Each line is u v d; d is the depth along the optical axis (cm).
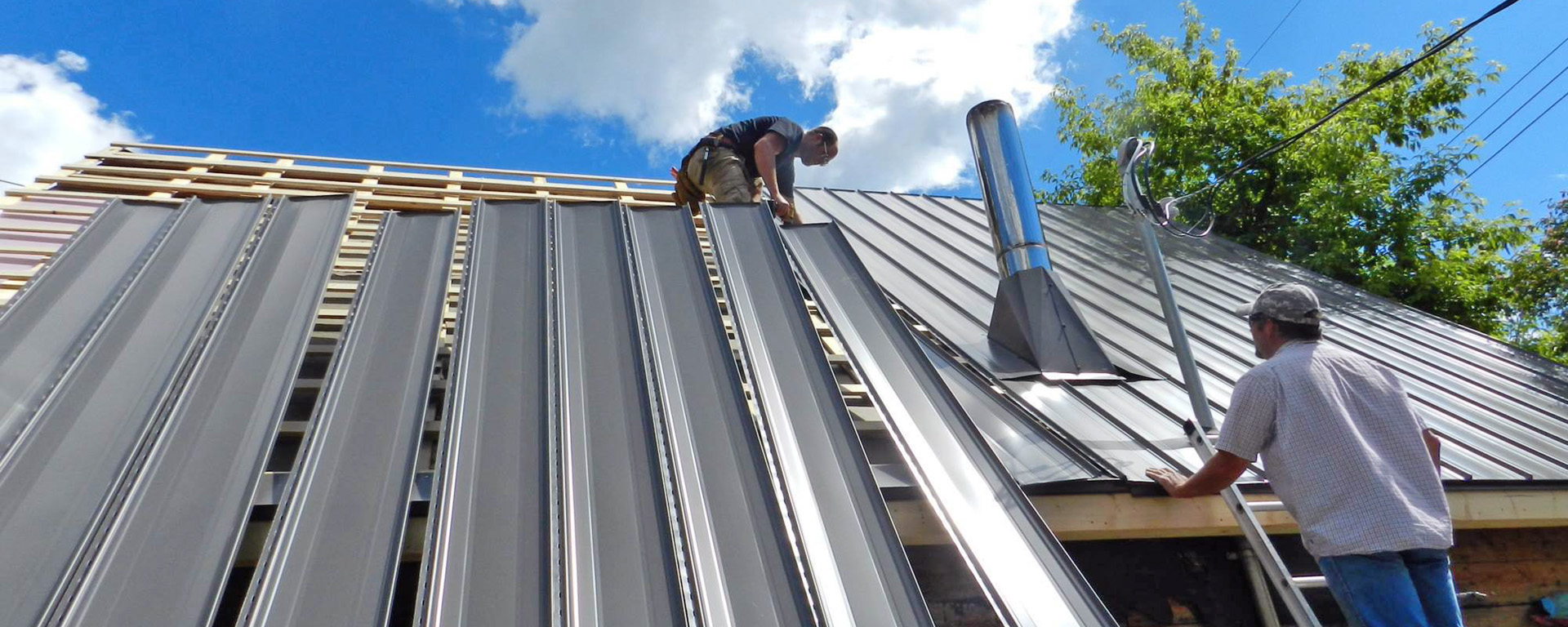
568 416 282
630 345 332
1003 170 456
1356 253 1606
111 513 222
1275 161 1756
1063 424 358
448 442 262
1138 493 310
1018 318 418
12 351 283
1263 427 266
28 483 229
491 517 233
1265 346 295
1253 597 357
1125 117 1994
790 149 586
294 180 675
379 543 223
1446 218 1612
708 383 312
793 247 452
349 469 250
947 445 295
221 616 252
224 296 341
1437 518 246
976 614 317
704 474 261
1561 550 414
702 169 577
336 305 416
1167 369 462
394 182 714
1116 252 746
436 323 334
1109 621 227
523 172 763
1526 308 1570
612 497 246
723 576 223
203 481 238
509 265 391
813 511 251
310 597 205
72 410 262
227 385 283
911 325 471
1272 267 779
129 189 575
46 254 416
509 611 205
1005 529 256
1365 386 265
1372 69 1797
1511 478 380
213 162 677
